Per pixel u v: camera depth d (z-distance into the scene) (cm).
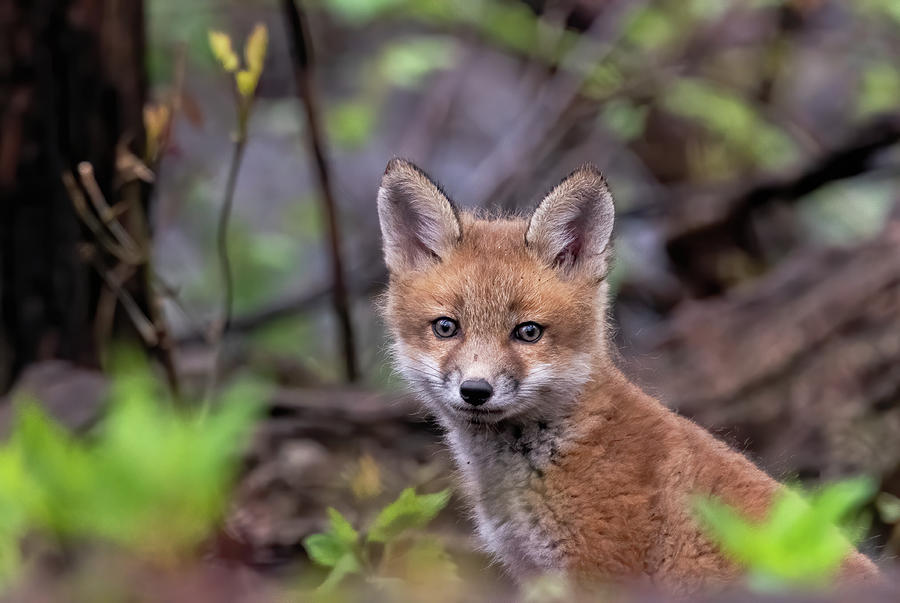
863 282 1292
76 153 1127
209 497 283
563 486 778
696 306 1412
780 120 1681
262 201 2033
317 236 1916
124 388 300
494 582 873
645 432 774
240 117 1014
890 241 1348
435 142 1928
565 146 1770
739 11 1585
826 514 381
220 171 1911
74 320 1160
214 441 280
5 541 380
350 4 1352
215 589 305
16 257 1133
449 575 684
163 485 274
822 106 1944
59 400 1020
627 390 815
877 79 1595
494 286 810
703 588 716
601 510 761
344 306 1413
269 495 1031
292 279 1870
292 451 1112
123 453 275
